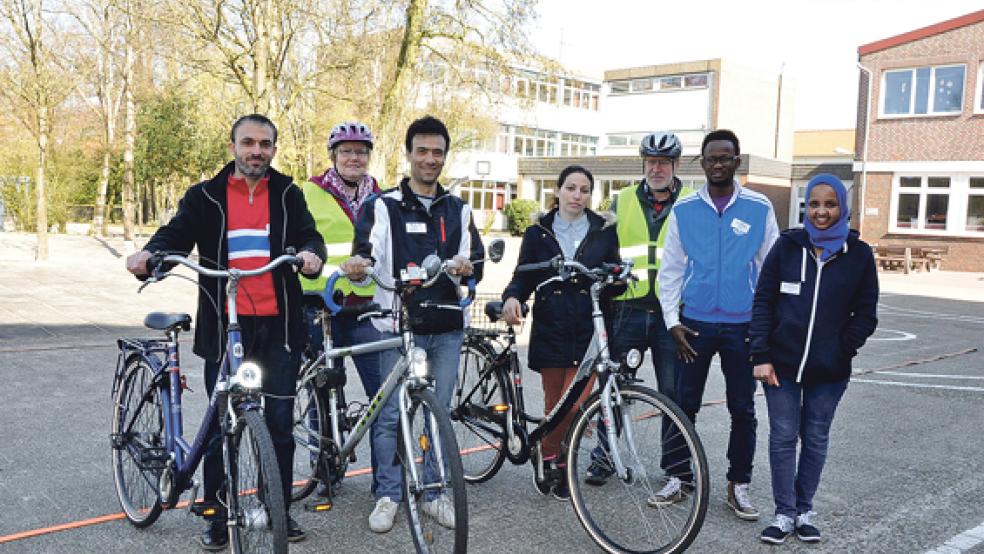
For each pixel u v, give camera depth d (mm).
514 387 4434
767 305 3977
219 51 13578
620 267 3945
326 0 13336
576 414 3871
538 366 4406
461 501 3146
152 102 27516
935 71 25219
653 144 4621
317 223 4680
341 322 4297
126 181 19922
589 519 3805
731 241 4250
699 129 43125
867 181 26703
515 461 4426
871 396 7363
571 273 4004
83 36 19531
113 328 9414
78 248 20594
